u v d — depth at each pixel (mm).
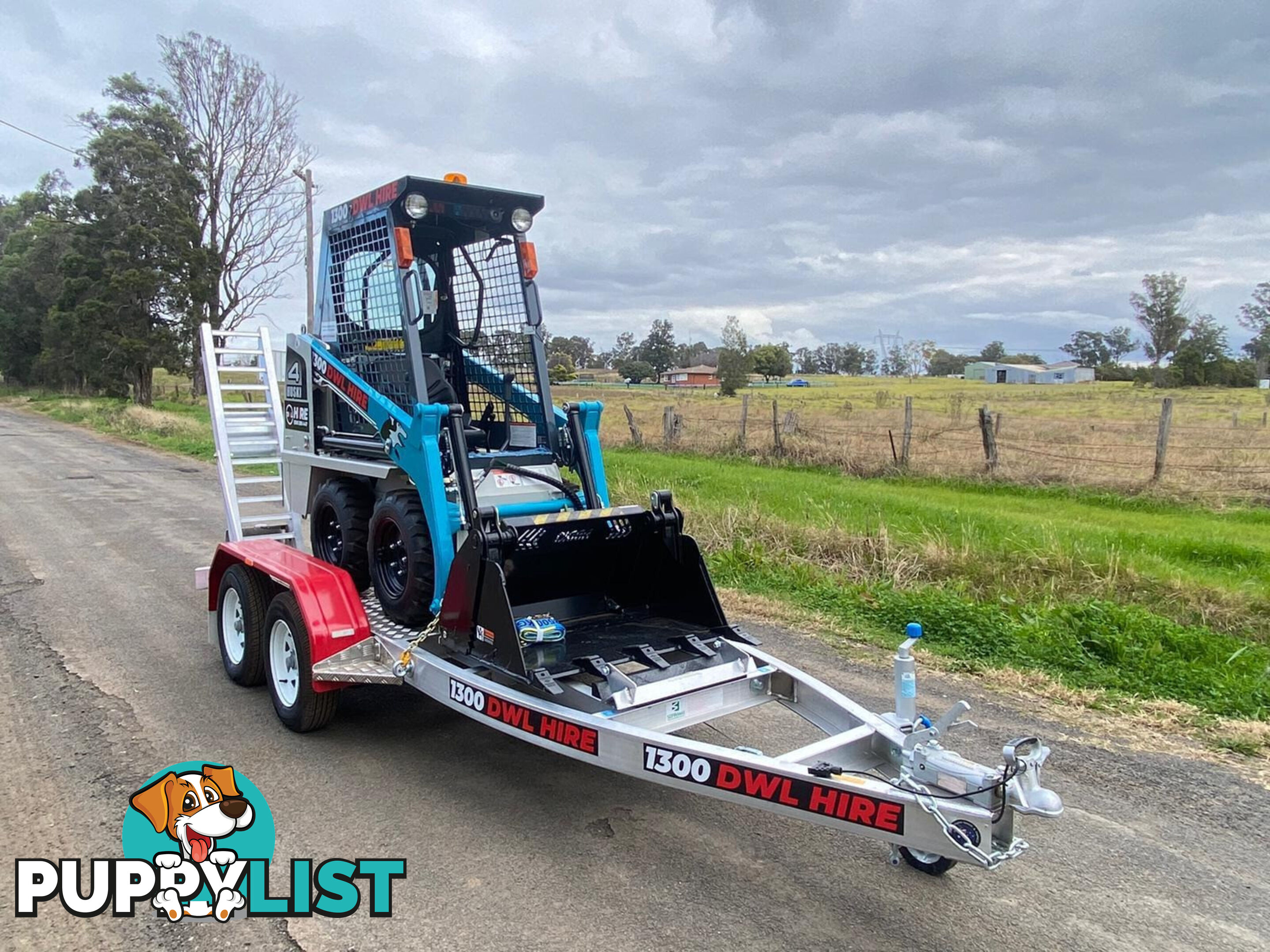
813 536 9227
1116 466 14898
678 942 3129
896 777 3500
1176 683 5828
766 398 47375
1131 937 3227
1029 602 7449
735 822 4027
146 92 42531
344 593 4793
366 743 4797
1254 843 3920
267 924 3230
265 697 5430
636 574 4961
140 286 40781
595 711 3648
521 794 4246
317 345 5949
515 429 5555
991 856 2732
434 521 4527
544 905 3346
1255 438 20328
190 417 30609
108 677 5719
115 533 10656
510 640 3875
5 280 57500
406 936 3152
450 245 5859
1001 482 14352
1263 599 7402
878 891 3492
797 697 4117
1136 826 4047
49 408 41188
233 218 44625
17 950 3072
